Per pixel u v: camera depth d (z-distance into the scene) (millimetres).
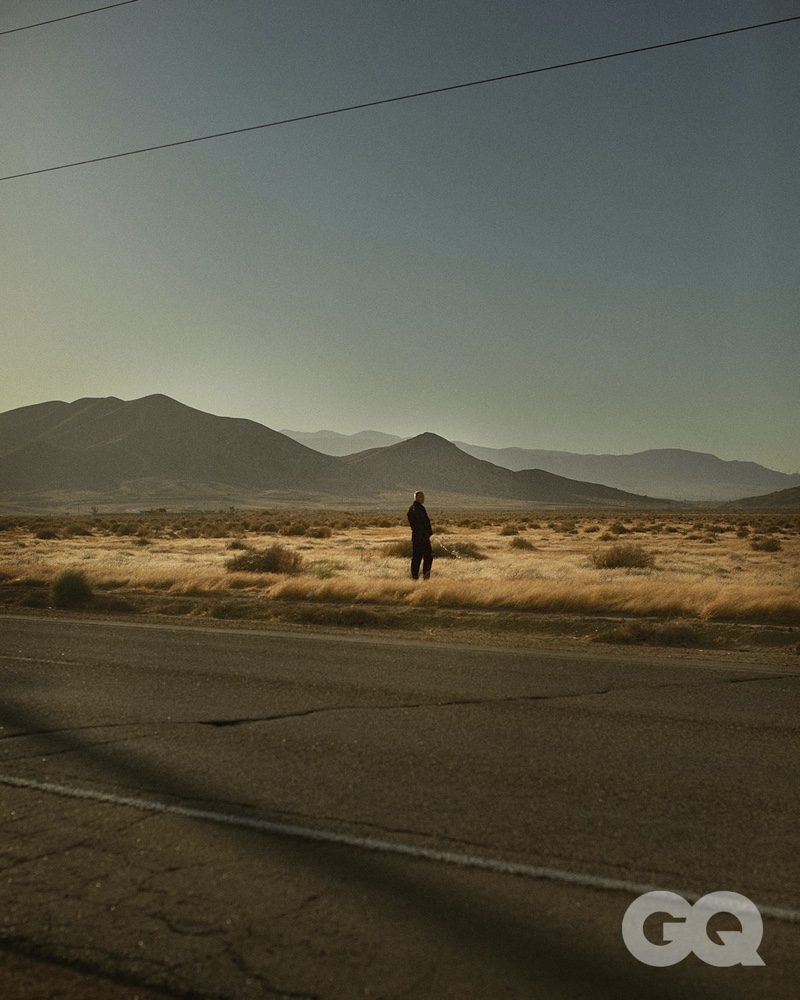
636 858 4199
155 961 3275
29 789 5207
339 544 46500
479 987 3104
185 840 4406
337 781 5371
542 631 13914
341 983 3125
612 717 7129
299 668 9469
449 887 3881
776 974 3221
